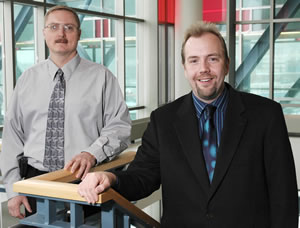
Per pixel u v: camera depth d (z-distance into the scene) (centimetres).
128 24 1061
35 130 222
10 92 646
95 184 131
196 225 162
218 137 166
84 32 934
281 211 159
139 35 1111
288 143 163
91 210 185
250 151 160
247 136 161
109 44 985
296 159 736
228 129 162
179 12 1120
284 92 1038
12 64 639
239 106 165
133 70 1099
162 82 1180
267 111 164
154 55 1106
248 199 158
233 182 158
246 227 157
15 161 223
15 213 207
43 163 218
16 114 226
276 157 160
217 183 158
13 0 627
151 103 1123
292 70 1029
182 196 165
